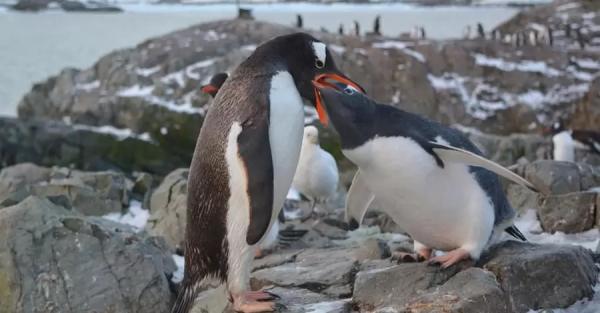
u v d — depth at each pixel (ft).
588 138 45.03
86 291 18.25
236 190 11.98
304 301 13.58
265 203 11.78
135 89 57.77
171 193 26.37
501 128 57.57
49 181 29.91
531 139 46.42
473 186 12.11
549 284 12.96
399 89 58.59
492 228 12.72
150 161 53.47
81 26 141.79
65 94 60.23
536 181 22.30
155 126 54.24
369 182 12.47
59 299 18.03
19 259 18.42
